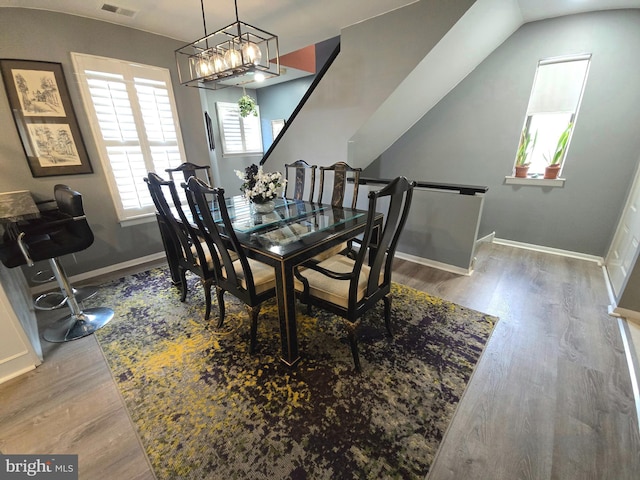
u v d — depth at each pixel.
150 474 1.16
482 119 3.50
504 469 1.15
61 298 2.52
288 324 1.58
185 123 3.37
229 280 1.84
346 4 2.42
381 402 1.45
